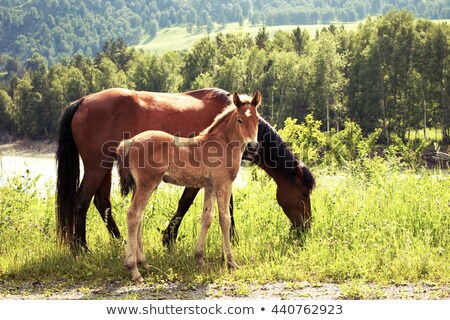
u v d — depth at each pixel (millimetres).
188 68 112188
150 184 8148
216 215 10234
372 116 82875
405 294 7305
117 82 117688
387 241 9195
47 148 107625
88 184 9461
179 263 8750
